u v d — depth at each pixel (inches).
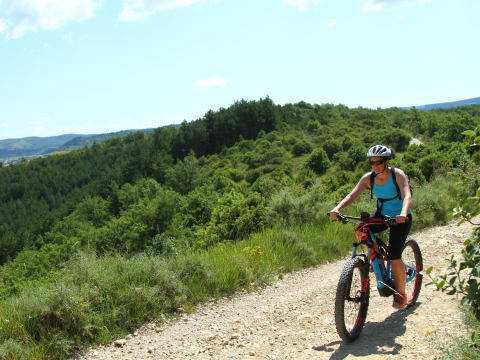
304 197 396.5
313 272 270.1
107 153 7514.8
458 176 461.1
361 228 154.6
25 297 184.5
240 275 248.4
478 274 105.1
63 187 6560.0
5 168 7135.8
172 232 1272.1
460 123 4557.1
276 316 188.1
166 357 155.6
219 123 5767.7
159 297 205.2
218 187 3120.1
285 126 6003.9
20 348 153.7
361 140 4980.3
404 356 126.5
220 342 164.7
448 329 139.3
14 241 3442.4
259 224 410.3
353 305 152.9
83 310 177.0
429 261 247.1
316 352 142.3
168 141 5743.1
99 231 1508.4
